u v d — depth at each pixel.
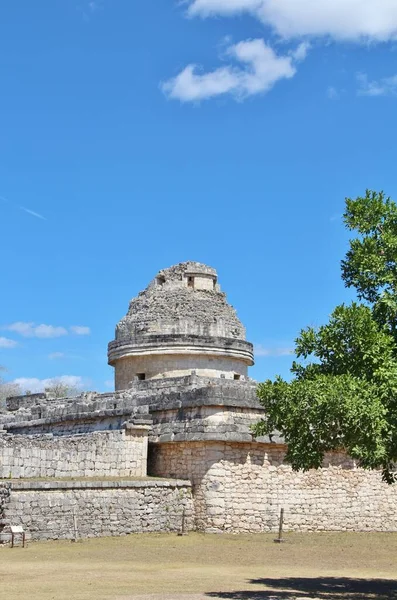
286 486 36.09
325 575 23.83
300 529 35.97
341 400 19.97
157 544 30.30
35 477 32.03
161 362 43.47
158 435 36.72
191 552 28.44
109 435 35.84
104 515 31.42
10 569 22.50
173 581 21.06
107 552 27.39
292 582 22.19
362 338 20.91
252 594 19.48
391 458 20.80
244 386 39.75
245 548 30.28
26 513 28.88
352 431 20.34
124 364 44.72
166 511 33.78
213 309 44.78
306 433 21.42
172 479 34.97
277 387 21.83
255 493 35.28
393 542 34.22
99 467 34.50
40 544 28.53
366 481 38.41
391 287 21.61
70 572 22.14
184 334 43.38
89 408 40.56
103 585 19.83
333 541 33.53
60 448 33.75
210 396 35.19
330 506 37.03
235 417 35.50
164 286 45.81
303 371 22.67
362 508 37.94
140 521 32.72
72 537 30.09
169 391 39.78
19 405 49.84
